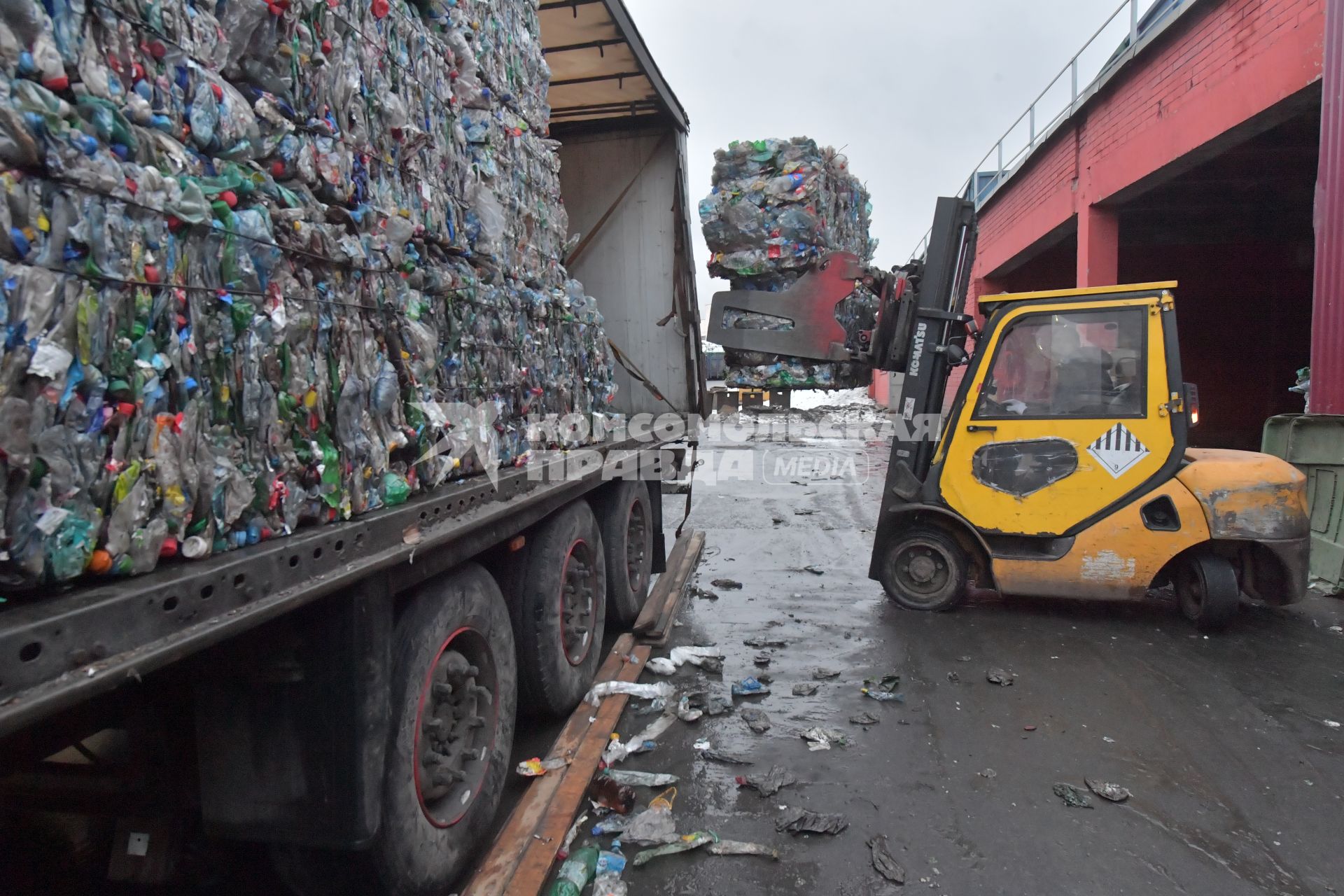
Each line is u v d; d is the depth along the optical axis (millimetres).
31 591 1227
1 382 1132
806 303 5621
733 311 5914
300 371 1759
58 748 1614
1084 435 4836
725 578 6199
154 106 1445
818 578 6176
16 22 1179
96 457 1274
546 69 3738
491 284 2965
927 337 5270
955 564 5156
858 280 5520
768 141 6199
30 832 2115
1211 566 4695
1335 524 5676
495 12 3164
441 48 2633
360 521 1894
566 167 6094
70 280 1229
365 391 2014
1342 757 3287
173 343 1419
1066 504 4867
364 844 1874
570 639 3703
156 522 1358
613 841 2707
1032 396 4988
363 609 1896
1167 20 7512
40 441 1183
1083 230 9727
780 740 3467
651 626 4676
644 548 5168
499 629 2840
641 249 6004
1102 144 9148
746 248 6055
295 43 1832
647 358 6039
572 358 3941
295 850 2111
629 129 5977
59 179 1208
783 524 8352
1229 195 9867
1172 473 4703
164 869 1971
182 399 1437
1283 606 4973
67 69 1271
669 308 5961
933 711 3742
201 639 1325
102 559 1271
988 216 14398
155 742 1923
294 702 1871
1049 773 3182
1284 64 6090
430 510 2219
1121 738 3467
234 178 1577
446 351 2557
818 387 6449
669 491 5969
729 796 3020
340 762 1868
